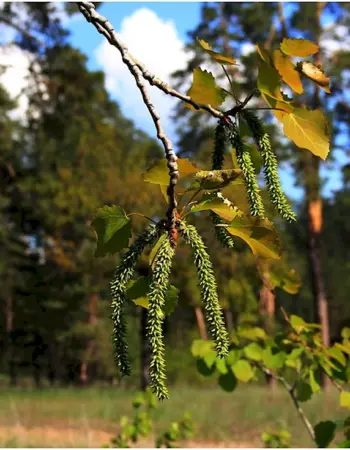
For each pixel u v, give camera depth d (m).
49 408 14.88
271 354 3.68
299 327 3.71
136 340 23.33
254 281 3.82
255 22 21.38
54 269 28.09
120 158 18.00
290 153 19.92
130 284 1.74
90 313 27.81
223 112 1.80
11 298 30.52
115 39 1.84
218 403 14.17
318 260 22.17
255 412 12.41
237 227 1.65
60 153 20.11
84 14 1.88
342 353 3.59
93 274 19.91
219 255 13.72
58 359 29.80
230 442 10.38
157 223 1.66
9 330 30.52
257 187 1.73
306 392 3.71
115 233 1.76
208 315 1.53
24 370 33.44
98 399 17.02
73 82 14.39
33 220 26.95
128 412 13.85
